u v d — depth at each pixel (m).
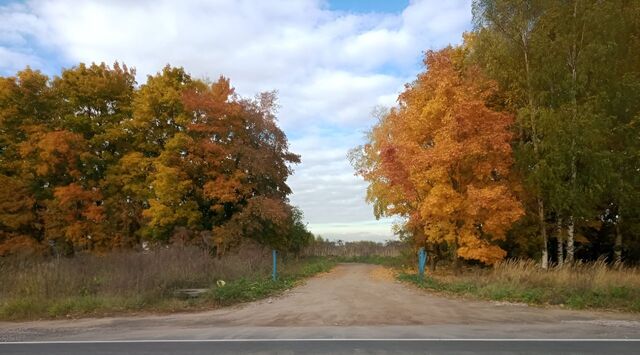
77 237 32.34
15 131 34.78
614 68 22.47
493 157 22.69
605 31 22.16
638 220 25.27
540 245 24.89
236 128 33.50
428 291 18.38
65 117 35.28
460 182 23.08
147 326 11.80
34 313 14.09
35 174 34.06
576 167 22.45
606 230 27.22
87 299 15.05
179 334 10.38
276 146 35.56
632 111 22.59
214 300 15.63
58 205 32.56
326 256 58.38
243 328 11.16
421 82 24.95
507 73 24.22
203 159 32.84
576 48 23.50
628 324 11.27
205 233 30.72
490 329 10.59
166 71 36.12
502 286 16.62
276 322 12.11
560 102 23.03
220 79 34.12
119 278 16.89
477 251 21.72
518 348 8.41
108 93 36.97
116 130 34.75
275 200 33.41
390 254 55.66
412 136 24.05
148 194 33.31
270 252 29.77
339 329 10.79
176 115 34.31
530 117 23.44
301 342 9.12
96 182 35.25
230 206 34.66
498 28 24.27
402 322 11.83
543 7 23.58
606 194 23.33
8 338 10.35
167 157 32.00
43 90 35.72
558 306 14.41
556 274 17.56
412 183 23.77
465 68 25.77
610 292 15.22
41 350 8.80
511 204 21.12
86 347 9.00
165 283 17.23
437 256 27.52
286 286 20.00
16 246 30.38
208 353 8.23
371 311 13.58
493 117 22.31
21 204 32.53
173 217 31.31
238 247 29.58
